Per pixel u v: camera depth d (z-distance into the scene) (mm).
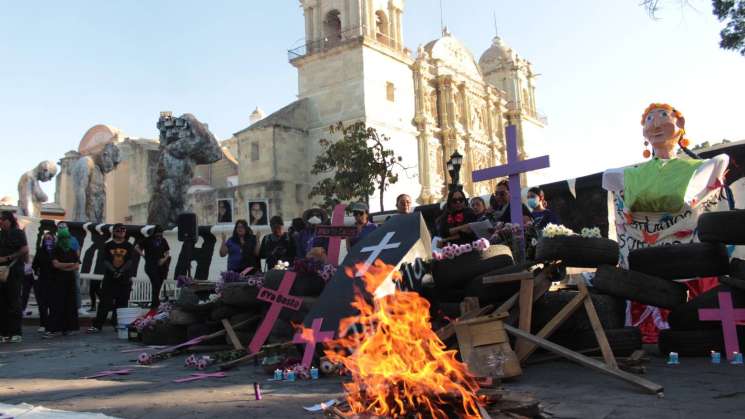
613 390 4293
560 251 5688
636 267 6363
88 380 5688
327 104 46406
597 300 5707
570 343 5664
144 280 15852
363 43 44844
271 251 9906
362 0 46594
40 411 4105
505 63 64562
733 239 5902
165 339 8664
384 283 5516
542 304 5746
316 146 46250
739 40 13211
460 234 7391
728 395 4070
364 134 35656
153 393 4828
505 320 5660
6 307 9750
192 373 5918
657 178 7254
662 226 7352
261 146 45000
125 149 46875
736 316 5594
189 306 8367
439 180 50781
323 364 5434
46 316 11242
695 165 7148
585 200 11219
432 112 51938
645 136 7793
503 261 6215
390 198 45812
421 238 5996
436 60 52750
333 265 7238
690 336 5801
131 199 44312
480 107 57812
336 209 7918
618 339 5469
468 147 53844
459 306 6191
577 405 3840
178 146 22500
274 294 6648
